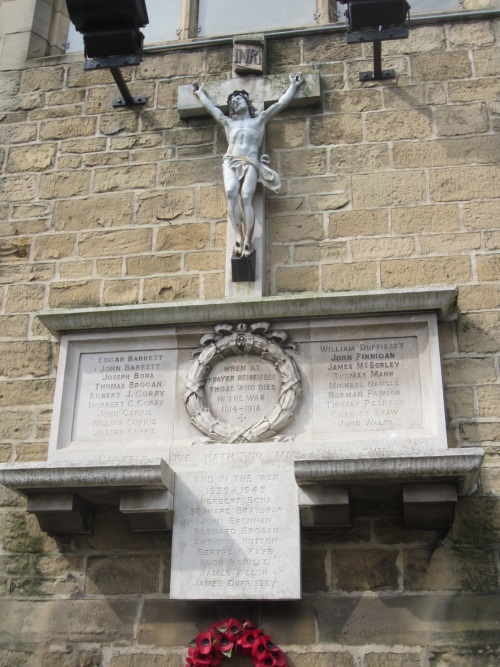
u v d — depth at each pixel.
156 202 7.70
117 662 6.07
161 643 6.09
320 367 6.61
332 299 6.61
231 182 7.10
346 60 8.06
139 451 6.50
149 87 8.29
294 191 7.51
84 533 6.50
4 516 6.71
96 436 6.66
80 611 6.29
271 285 7.18
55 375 7.14
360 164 7.54
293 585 5.86
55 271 7.57
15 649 6.22
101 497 6.35
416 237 7.16
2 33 8.91
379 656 5.82
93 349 6.99
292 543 5.98
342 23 8.30
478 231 7.11
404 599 5.98
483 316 6.78
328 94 7.91
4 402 7.09
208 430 6.49
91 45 7.64
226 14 9.02
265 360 6.71
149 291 7.34
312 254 7.24
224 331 6.79
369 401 6.45
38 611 6.34
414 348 6.57
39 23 9.00
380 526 6.22
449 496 5.85
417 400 6.39
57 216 7.80
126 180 7.85
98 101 8.29
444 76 7.81
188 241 7.48
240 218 7.08
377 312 6.62
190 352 6.87
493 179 7.30
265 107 7.83
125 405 6.75
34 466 6.08
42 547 6.55
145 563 6.38
